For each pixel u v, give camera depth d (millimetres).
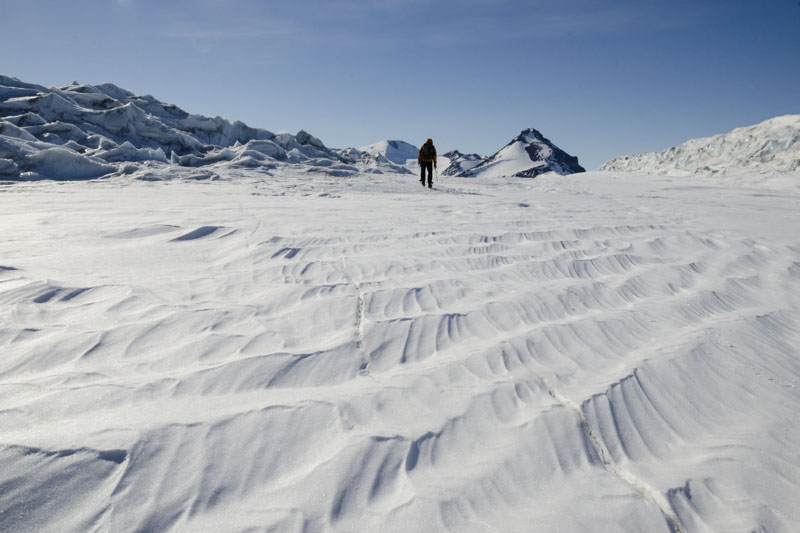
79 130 13539
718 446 1794
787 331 2953
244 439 1586
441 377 2078
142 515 1297
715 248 4840
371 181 13117
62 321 2350
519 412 1875
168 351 2119
